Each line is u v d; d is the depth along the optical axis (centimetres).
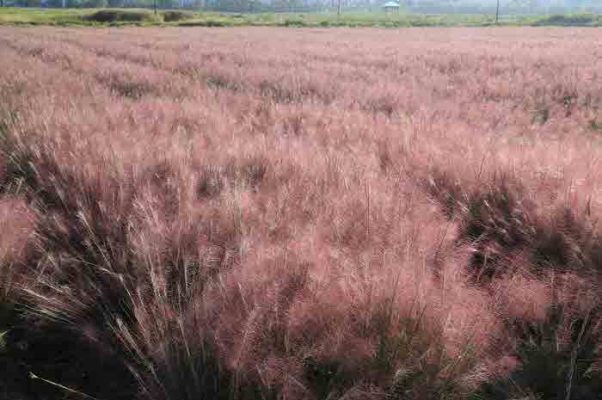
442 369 215
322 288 244
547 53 2188
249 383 214
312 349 219
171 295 269
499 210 372
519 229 344
